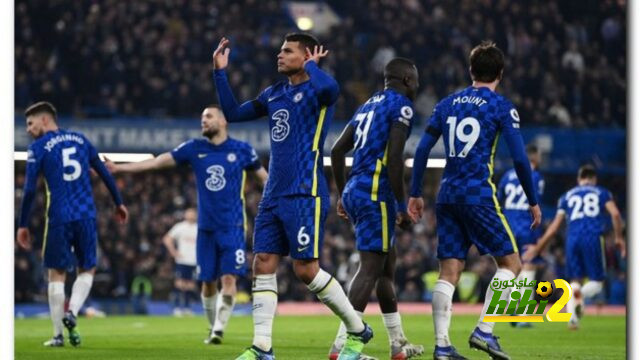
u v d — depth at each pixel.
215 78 22.58
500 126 23.30
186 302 63.72
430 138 23.86
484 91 23.47
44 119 31.55
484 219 23.12
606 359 27.16
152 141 82.31
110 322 51.97
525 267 43.81
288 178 21.27
